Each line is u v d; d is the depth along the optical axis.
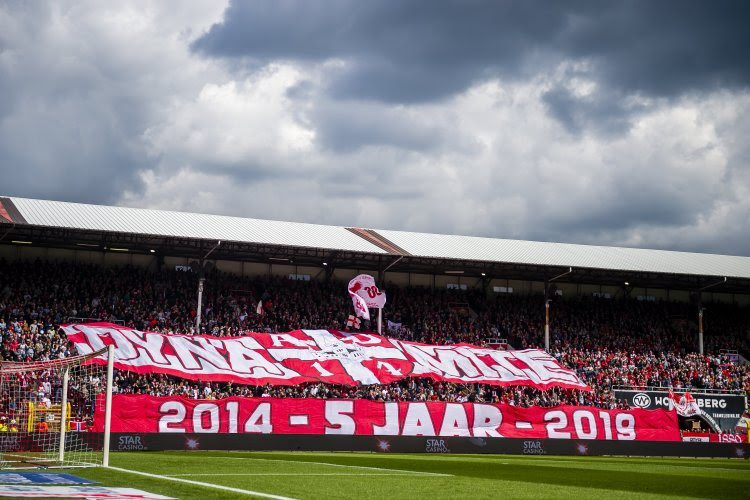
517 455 52.34
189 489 20.12
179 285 69.00
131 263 70.56
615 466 39.66
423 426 54.88
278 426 50.91
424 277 80.94
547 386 66.31
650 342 79.94
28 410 38.50
